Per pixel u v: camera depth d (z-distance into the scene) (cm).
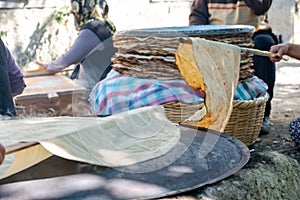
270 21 657
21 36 500
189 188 153
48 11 510
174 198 148
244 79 247
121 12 558
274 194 186
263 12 296
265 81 291
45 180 155
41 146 163
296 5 724
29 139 170
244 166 186
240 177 172
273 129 306
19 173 161
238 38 236
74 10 325
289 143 265
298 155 237
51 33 516
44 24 510
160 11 581
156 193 147
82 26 325
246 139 248
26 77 333
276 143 268
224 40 231
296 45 216
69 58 325
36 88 300
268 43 288
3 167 158
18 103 290
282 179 194
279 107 388
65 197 142
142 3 568
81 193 145
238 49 191
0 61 217
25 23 500
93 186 150
